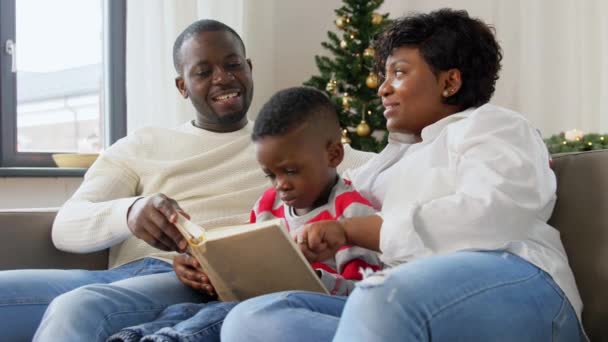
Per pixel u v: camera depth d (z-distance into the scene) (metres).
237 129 1.83
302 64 3.66
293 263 1.08
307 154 1.25
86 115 2.92
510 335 0.95
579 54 3.61
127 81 2.77
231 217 1.64
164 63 2.81
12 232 1.62
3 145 2.68
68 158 2.63
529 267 1.06
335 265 1.31
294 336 0.95
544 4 3.64
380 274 0.88
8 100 2.69
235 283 1.18
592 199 1.28
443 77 1.30
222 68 1.75
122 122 2.87
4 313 1.37
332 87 2.86
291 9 3.63
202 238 1.13
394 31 1.34
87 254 1.72
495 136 1.14
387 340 0.83
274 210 1.42
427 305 0.87
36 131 2.82
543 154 1.17
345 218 1.23
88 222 1.55
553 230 1.22
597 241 1.25
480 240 1.06
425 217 1.07
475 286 0.93
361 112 2.87
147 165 1.76
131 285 1.35
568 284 1.11
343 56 2.92
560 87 3.63
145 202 1.40
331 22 3.72
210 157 1.74
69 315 1.20
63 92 2.87
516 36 3.67
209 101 1.76
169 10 2.84
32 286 1.42
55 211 1.70
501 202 1.05
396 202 1.21
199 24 1.81
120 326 1.24
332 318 0.96
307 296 1.04
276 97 1.31
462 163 1.14
